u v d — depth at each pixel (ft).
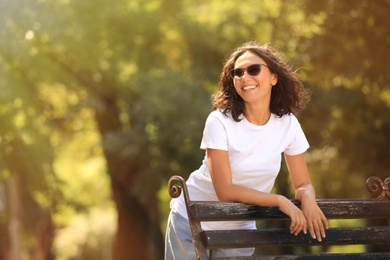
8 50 75.97
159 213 99.19
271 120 21.06
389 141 75.72
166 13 91.30
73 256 174.60
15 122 84.79
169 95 81.76
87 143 112.06
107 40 86.99
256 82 20.58
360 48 66.69
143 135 82.53
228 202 19.65
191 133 79.77
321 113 74.28
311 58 68.54
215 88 89.92
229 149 20.56
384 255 20.77
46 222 141.08
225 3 90.22
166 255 22.33
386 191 21.54
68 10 81.25
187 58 93.61
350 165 79.10
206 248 19.22
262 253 87.25
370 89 69.97
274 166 20.97
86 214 129.29
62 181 95.20
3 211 113.50
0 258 124.47
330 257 20.27
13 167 88.33
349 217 20.79
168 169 83.30
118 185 95.66
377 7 64.39
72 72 85.46
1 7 76.13
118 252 98.53
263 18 78.43
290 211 19.66
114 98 91.15
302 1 68.28
